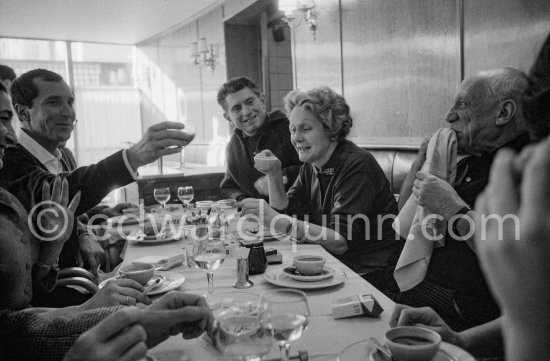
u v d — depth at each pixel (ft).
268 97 20.83
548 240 1.14
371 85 12.50
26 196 5.48
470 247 4.48
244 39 21.98
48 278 4.60
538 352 1.21
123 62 39.70
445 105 10.05
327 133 6.35
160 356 2.82
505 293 1.25
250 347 2.65
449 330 3.04
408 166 10.19
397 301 5.08
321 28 14.47
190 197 8.54
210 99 24.29
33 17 24.25
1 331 2.83
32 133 6.99
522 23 8.04
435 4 10.04
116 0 21.29
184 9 23.16
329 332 3.12
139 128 35.55
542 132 1.66
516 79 4.42
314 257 4.53
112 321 2.46
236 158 10.29
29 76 6.82
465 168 4.95
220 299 3.23
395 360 2.50
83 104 34.09
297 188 7.43
